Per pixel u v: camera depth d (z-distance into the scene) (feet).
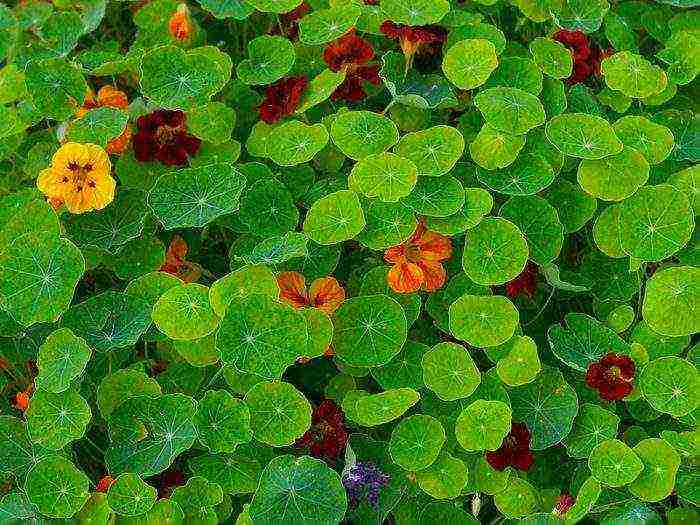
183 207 2.86
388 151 2.97
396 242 2.78
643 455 2.63
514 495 2.67
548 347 2.97
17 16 3.69
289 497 2.53
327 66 3.28
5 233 2.83
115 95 3.18
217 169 2.91
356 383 2.84
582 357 2.77
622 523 2.55
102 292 3.10
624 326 2.83
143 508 2.52
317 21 3.24
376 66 3.23
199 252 3.13
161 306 2.69
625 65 3.10
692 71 3.19
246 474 2.66
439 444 2.66
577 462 2.83
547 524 2.58
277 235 2.91
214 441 2.60
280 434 2.63
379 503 2.66
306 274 2.87
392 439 2.69
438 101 3.05
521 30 3.52
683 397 2.67
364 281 2.85
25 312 2.70
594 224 2.91
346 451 2.70
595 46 3.46
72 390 2.65
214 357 2.73
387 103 3.28
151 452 2.63
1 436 2.71
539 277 3.00
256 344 2.58
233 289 2.67
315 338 2.67
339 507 2.53
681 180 2.93
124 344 2.68
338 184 2.99
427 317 2.97
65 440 2.59
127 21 3.82
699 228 2.90
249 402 2.64
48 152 3.18
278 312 2.57
